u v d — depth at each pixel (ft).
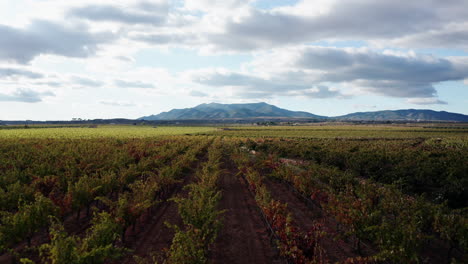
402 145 171.01
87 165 74.64
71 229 45.98
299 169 98.48
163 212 54.70
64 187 59.57
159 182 60.13
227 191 71.97
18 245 40.22
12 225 34.71
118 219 37.50
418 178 71.72
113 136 239.09
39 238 43.06
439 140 214.48
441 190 62.80
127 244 40.73
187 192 70.64
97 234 31.14
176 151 120.57
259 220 50.93
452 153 113.19
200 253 28.02
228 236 44.14
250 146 179.11
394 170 81.10
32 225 36.32
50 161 84.17
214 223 37.83
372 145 165.07
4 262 35.55
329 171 69.62
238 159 96.37
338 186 60.29
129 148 128.77
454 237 34.35
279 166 83.56
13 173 62.18
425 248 40.37
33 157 92.99
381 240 32.42
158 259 36.27
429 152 119.55
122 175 63.16
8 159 88.48
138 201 43.55
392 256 29.73
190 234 32.40
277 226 39.09
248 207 58.54
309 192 57.21
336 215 42.83
